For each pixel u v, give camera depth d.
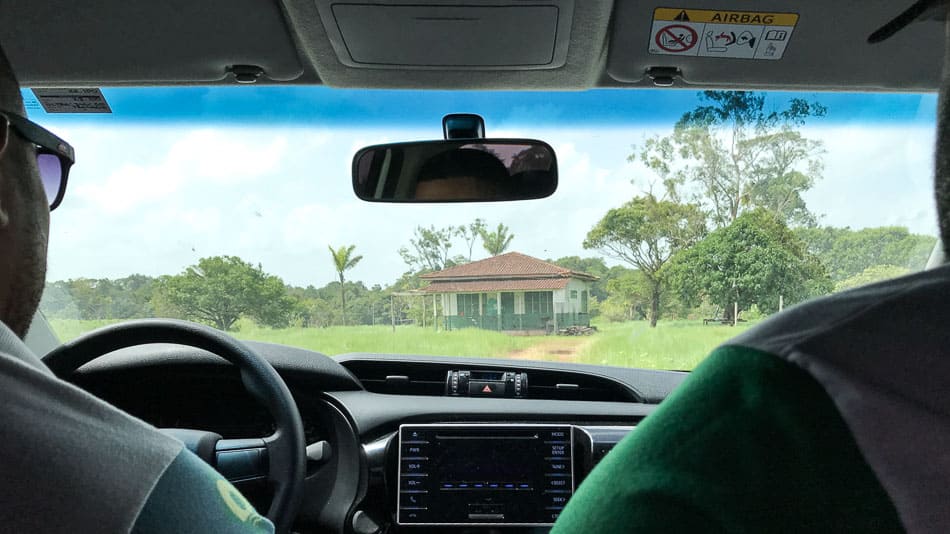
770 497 0.53
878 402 0.52
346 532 2.56
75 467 0.64
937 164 0.65
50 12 2.30
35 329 2.77
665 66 2.55
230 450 2.07
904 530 0.51
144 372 2.62
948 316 0.56
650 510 0.55
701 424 0.56
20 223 0.90
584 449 2.55
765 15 2.25
